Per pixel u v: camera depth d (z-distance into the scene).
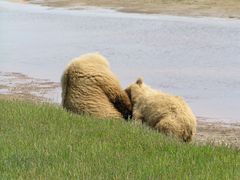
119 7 133.38
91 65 27.45
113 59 76.62
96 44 90.06
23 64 73.38
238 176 19.12
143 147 22.62
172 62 73.38
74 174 18.62
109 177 18.55
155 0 132.62
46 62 74.88
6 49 86.69
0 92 54.38
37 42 93.81
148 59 75.94
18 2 158.88
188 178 18.58
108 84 27.19
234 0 121.50
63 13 133.00
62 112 26.97
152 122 26.05
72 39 96.38
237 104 50.81
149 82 61.25
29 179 18.28
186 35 95.62
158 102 26.17
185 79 62.41
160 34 98.12
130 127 25.09
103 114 26.92
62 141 22.81
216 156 21.84
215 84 59.72
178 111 25.73
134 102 27.22
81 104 27.03
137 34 99.38
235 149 24.33
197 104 51.03
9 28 112.88
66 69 27.69
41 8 144.50
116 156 21.08
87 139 23.36
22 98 50.44
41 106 30.19
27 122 26.20
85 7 138.88
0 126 25.53
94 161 20.34
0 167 19.55
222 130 41.41
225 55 78.00
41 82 60.28
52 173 18.88
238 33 95.50
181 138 25.44
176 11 119.81
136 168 19.53
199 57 76.62
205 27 102.00
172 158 21.16
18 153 21.00
